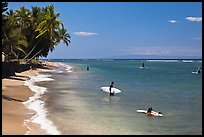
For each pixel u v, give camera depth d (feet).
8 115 58.23
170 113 70.18
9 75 147.13
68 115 63.05
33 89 105.40
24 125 51.60
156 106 80.28
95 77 194.18
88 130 51.31
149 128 54.90
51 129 50.42
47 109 68.59
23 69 196.85
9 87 104.06
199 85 151.33
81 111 68.49
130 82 162.40
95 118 61.36
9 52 162.61
